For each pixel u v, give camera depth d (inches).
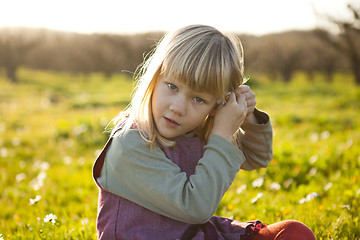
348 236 91.0
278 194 135.2
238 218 106.3
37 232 94.0
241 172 175.9
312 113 459.8
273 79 1706.4
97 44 1772.9
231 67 59.5
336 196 127.6
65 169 208.5
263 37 1784.0
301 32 1861.5
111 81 1407.5
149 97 60.4
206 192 57.4
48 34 1727.4
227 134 61.0
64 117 444.8
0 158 250.8
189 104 58.1
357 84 1283.2
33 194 143.1
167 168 58.6
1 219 122.0
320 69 1663.4
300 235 60.7
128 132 60.7
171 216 59.2
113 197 62.4
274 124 378.6
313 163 178.2
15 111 526.6
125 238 59.8
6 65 1429.6
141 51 1722.4
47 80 1407.5
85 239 90.0
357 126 348.8
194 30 59.7
